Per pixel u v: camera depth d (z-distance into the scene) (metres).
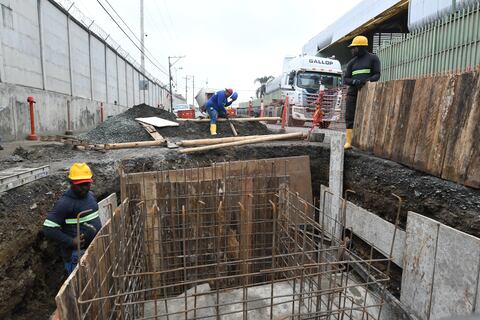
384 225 4.16
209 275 4.46
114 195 4.59
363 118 5.41
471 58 5.98
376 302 3.77
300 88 12.98
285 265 4.46
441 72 6.69
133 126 8.05
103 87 19.22
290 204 4.68
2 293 3.05
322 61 13.41
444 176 3.59
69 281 2.00
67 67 13.56
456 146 3.41
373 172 4.71
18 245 3.35
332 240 3.86
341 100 11.73
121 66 23.78
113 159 5.37
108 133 7.87
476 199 3.14
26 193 3.76
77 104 14.26
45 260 3.94
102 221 4.05
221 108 7.99
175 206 4.71
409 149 4.20
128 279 3.25
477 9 5.81
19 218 3.45
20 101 9.23
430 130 3.82
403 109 4.36
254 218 4.96
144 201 4.43
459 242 2.92
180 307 3.72
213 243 4.75
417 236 3.49
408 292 3.63
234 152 6.07
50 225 3.16
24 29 9.91
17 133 9.01
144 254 4.34
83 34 15.65
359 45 5.38
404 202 4.03
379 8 12.63
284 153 6.07
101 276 2.64
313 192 6.07
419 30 7.63
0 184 3.38
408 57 8.09
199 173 4.86
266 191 5.04
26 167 4.59
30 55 10.30
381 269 4.25
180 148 6.18
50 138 8.27
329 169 5.73
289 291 3.96
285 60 17.89
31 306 3.55
